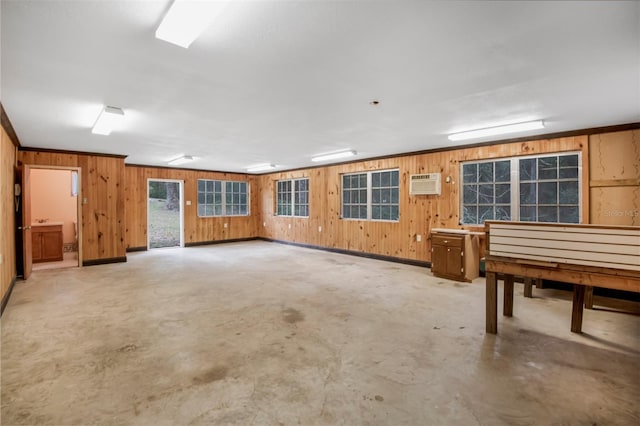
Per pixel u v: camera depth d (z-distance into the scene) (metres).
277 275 5.38
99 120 3.73
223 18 1.74
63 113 3.52
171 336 2.95
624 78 2.54
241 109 3.39
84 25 1.79
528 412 1.89
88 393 2.07
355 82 2.66
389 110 3.43
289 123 3.99
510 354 2.61
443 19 1.75
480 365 2.43
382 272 5.58
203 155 6.60
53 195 7.38
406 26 1.82
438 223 5.73
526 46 2.05
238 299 4.07
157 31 1.79
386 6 1.63
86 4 1.60
